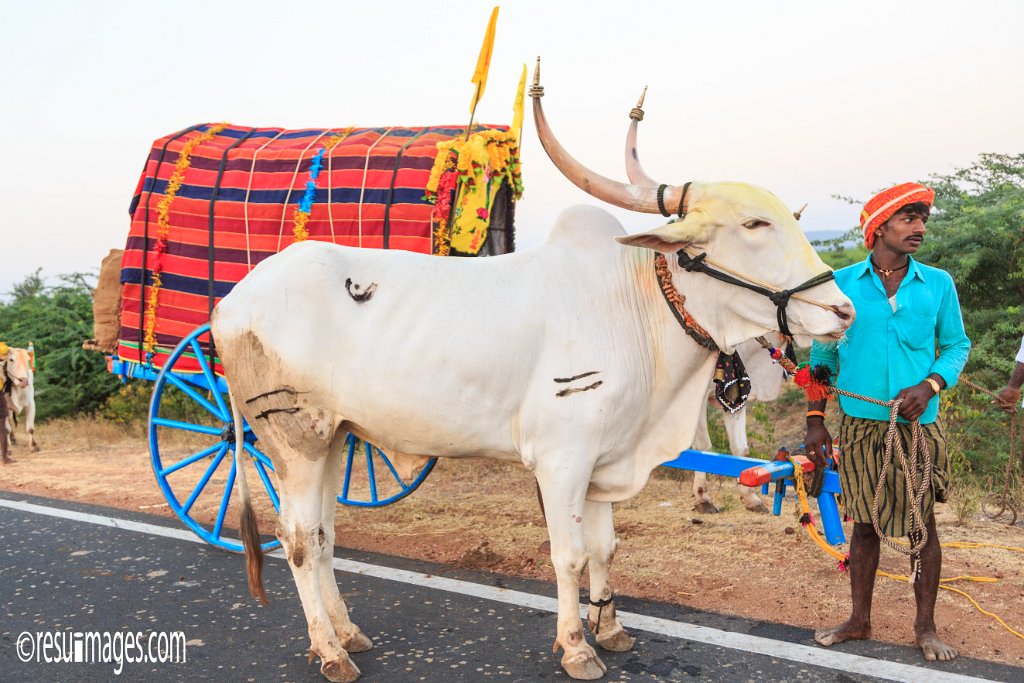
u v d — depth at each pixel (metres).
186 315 5.48
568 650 3.63
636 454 3.88
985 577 4.60
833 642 3.89
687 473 7.40
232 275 5.39
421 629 4.23
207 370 5.27
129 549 5.64
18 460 9.12
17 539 5.90
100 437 10.43
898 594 4.44
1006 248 7.80
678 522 5.83
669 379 3.77
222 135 5.92
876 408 3.70
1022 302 8.01
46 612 4.61
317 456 3.86
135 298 5.57
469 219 5.08
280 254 4.01
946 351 3.71
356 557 5.34
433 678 3.71
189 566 5.30
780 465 3.75
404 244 5.00
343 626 3.99
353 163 5.22
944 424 7.11
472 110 4.99
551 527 3.63
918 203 3.54
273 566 5.28
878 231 3.67
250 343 3.81
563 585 3.62
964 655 3.75
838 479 3.86
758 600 4.44
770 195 3.52
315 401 3.78
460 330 3.62
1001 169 9.09
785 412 9.76
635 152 3.93
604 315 3.70
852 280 3.78
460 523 5.97
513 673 3.74
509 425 3.69
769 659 3.78
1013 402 4.39
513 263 3.83
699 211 3.54
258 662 3.95
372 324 3.70
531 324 3.62
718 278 3.57
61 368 12.25
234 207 5.39
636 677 3.65
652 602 4.48
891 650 3.82
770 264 3.46
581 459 3.58
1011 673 3.57
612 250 3.83
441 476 7.44
